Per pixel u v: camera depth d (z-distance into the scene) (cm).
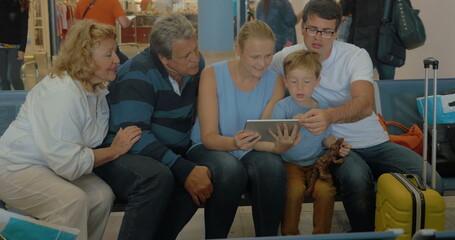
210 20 1189
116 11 600
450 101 290
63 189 210
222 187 227
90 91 224
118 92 239
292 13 505
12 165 219
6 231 145
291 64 240
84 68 219
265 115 252
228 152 242
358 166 242
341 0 447
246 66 239
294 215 241
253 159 238
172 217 237
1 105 275
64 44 225
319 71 243
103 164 231
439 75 477
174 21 233
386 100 306
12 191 217
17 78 555
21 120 222
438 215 210
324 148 259
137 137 231
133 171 220
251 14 959
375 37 429
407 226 210
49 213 211
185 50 232
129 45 1184
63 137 213
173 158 233
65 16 1038
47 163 221
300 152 254
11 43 542
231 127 251
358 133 266
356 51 265
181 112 250
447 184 257
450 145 264
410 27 411
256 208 235
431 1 483
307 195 249
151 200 216
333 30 255
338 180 244
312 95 269
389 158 258
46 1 1044
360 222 242
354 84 255
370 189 241
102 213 221
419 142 277
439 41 472
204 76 252
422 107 296
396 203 210
